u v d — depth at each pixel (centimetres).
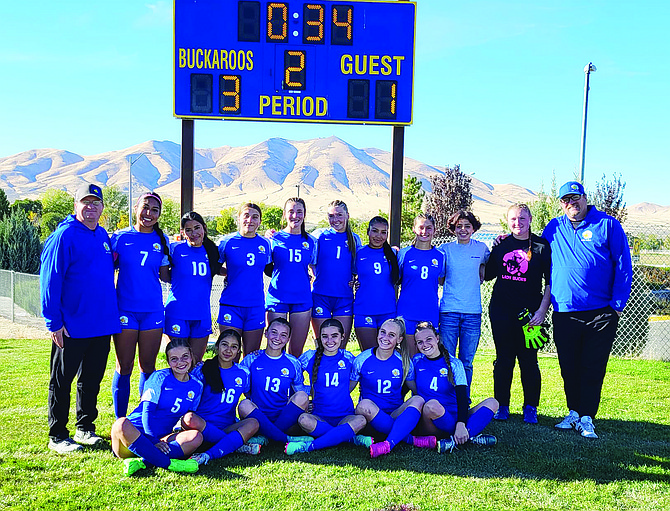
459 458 417
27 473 371
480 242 532
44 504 326
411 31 708
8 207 3053
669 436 478
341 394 462
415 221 519
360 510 327
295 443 421
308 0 702
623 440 467
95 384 443
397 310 525
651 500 350
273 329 455
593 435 473
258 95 703
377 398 469
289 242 520
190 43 696
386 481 369
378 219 520
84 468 382
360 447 438
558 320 507
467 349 524
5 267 1923
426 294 516
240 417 443
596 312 491
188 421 409
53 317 412
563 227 511
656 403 585
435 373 471
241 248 506
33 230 2044
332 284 531
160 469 381
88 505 326
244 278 507
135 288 458
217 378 433
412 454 423
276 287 522
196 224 488
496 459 416
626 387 650
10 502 329
